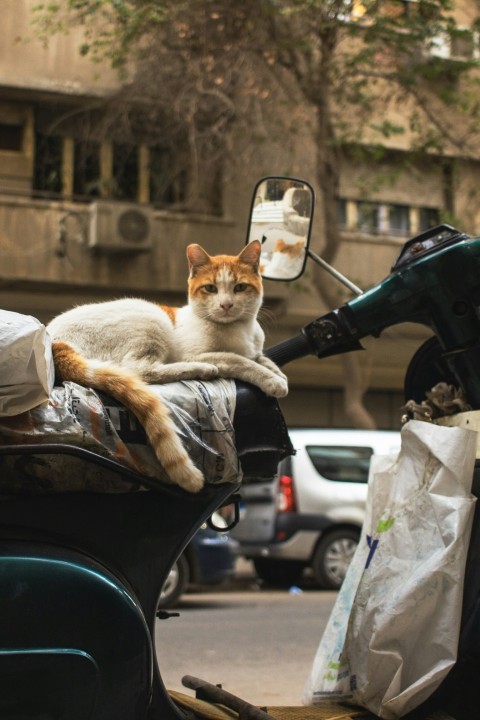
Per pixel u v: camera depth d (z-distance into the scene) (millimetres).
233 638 6801
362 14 13391
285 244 2855
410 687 2131
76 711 1669
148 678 1728
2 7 15164
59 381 2031
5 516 1858
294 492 10703
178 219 15984
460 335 2410
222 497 2057
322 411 19766
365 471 10984
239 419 2145
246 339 3121
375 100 15000
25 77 15070
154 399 1969
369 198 16266
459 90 15609
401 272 2494
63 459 1860
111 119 14633
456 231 2504
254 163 15391
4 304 16125
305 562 11141
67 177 15750
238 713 2201
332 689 2389
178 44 13773
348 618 2439
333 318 2564
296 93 14484
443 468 2271
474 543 2213
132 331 2852
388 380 19656
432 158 16781
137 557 1942
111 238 15172
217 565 9055
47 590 1691
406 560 2264
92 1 13898
